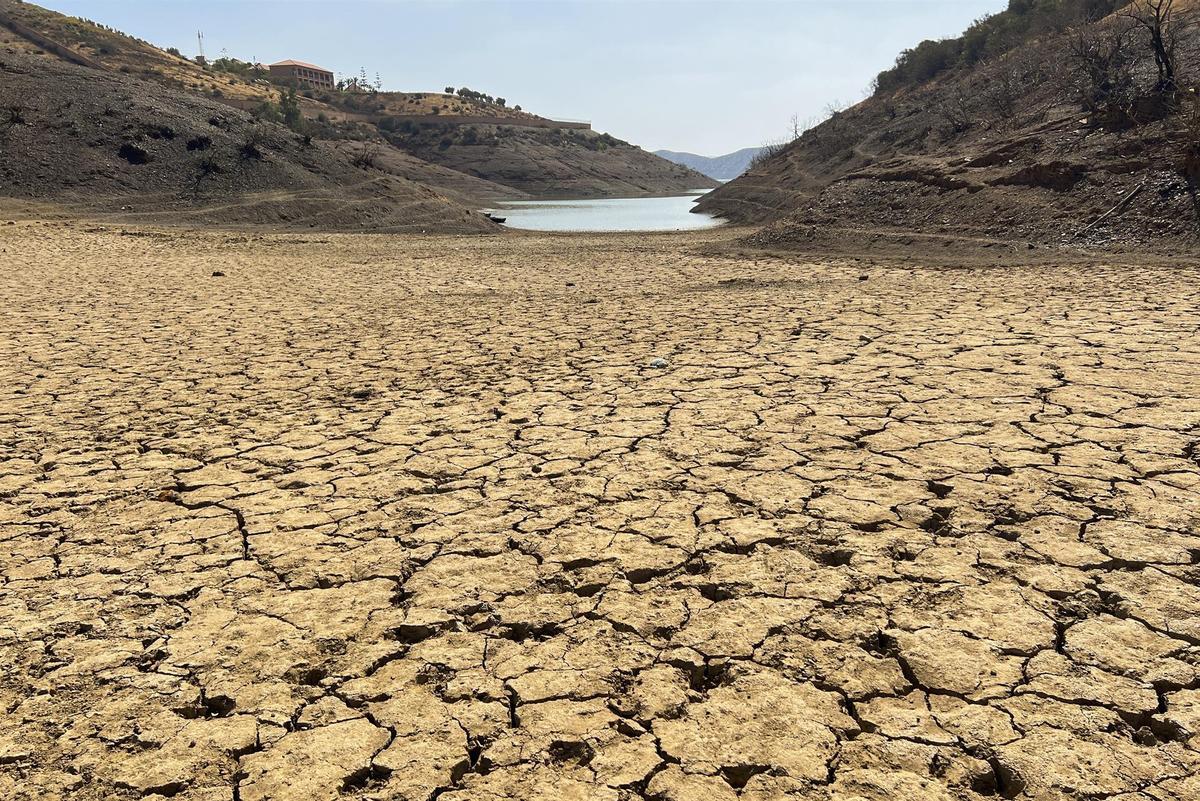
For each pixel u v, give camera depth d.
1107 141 20.58
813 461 5.68
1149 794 2.67
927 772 2.81
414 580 4.22
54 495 5.49
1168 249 15.93
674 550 4.45
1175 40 24.16
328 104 113.38
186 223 34.25
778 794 2.73
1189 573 3.99
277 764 2.94
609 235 32.84
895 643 3.54
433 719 3.16
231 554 4.57
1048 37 38.94
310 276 18.20
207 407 7.57
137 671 3.50
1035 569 4.09
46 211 33.38
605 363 8.95
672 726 3.08
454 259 22.34
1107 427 6.09
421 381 8.44
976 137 30.25
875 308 11.89
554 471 5.68
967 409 6.69
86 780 2.88
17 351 9.98
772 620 3.75
